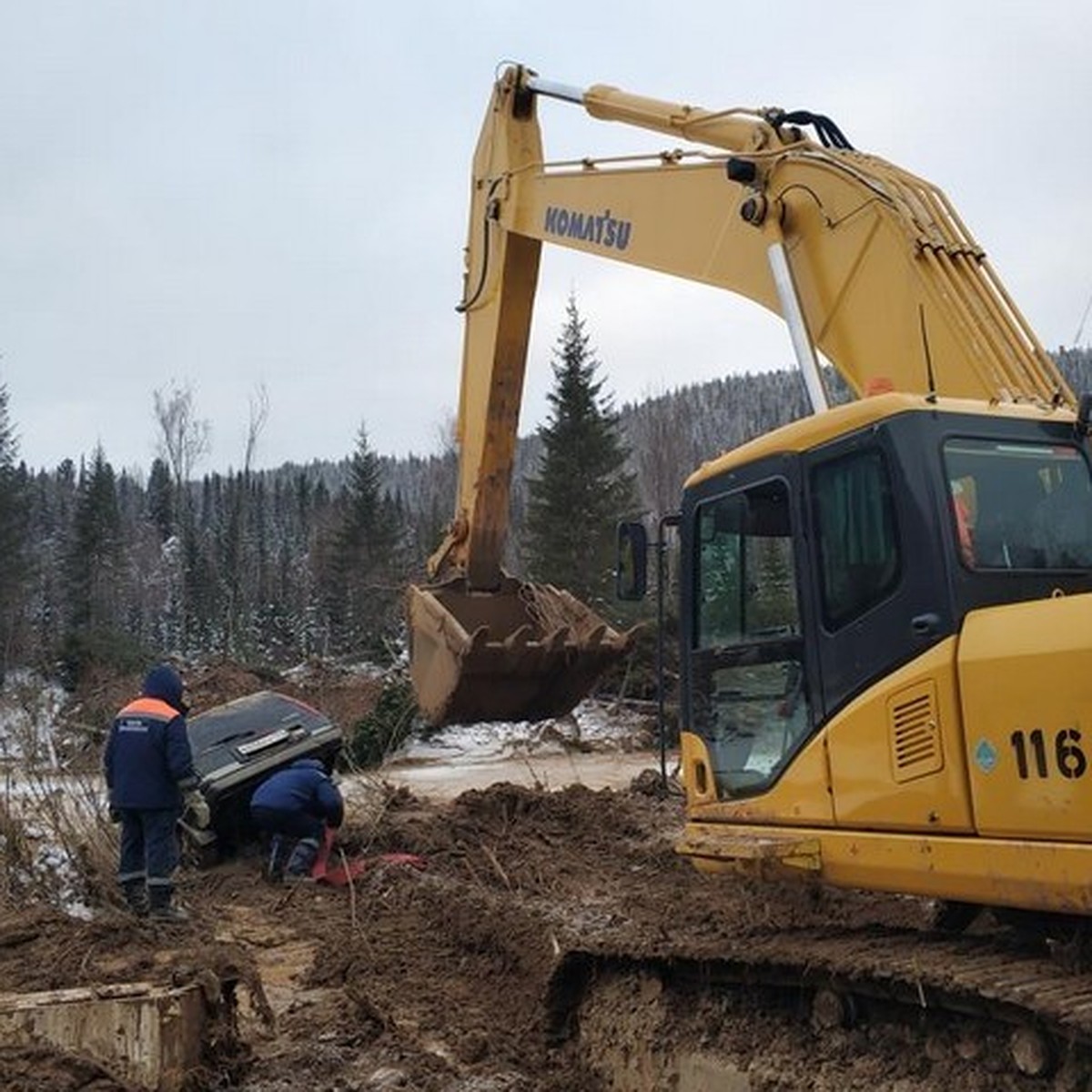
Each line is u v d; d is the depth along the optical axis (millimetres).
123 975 6887
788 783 5598
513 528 45000
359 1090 5699
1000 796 4578
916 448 5121
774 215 6898
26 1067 5188
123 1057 5285
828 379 6449
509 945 8023
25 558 47344
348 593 45156
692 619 6422
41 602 51688
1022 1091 4434
